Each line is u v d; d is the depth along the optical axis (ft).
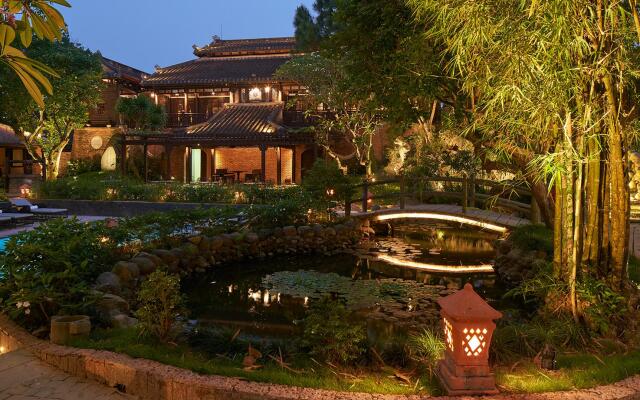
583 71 12.98
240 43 103.96
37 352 13.21
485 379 10.23
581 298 15.15
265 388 10.39
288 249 36.22
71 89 74.08
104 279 20.71
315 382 10.89
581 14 12.21
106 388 11.70
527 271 26.45
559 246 16.43
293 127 81.30
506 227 37.55
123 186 57.26
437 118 48.21
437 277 29.71
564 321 14.82
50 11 4.94
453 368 10.44
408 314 21.31
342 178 42.14
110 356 12.26
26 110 71.61
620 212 15.26
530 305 22.99
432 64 22.66
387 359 12.66
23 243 17.71
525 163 23.70
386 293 25.16
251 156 88.12
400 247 40.19
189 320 20.16
